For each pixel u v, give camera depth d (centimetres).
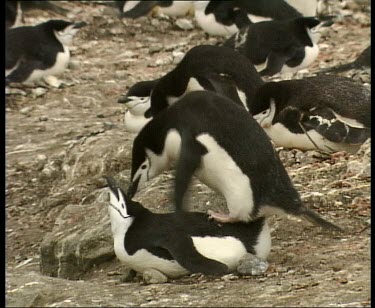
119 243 1056
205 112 1080
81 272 1218
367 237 1137
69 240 1233
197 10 2455
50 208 1558
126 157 1595
